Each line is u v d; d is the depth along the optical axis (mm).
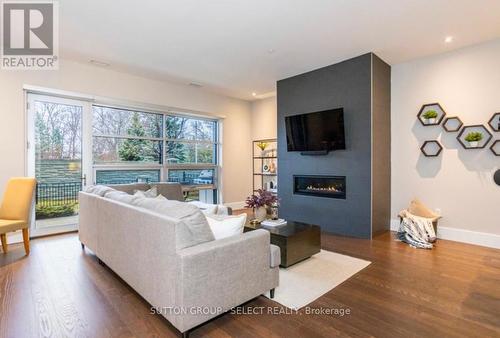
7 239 3719
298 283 2508
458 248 3498
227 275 1838
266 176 6719
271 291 2234
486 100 3582
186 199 5879
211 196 6348
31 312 2016
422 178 4129
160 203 2076
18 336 1743
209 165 6242
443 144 3936
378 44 3654
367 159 3965
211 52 3902
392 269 2826
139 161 5141
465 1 2658
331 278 2613
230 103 6535
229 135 6523
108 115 4766
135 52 3895
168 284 1730
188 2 2662
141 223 2023
